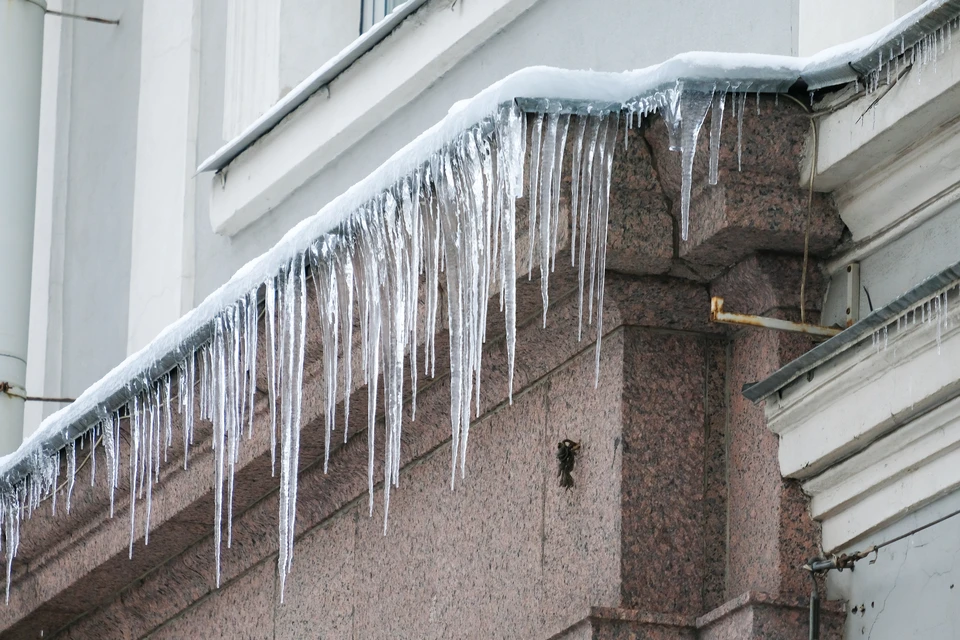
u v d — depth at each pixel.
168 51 15.50
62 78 17.50
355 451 11.77
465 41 11.74
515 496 10.57
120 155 16.11
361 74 12.69
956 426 8.55
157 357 11.85
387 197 9.90
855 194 9.10
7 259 14.80
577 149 9.20
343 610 11.93
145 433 12.55
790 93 9.02
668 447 9.78
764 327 9.34
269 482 12.41
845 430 8.98
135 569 13.73
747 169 9.16
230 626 13.12
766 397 9.43
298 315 10.66
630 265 9.66
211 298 11.33
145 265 15.23
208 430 12.30
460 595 10.88
